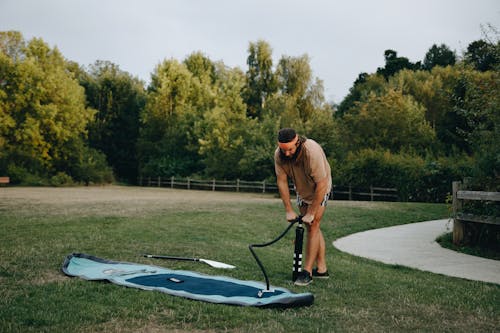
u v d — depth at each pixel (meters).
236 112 40.72
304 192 5.16
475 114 9.16
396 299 4.36
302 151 4.86
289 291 4.39
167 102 44.66
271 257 6.52
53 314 3.56
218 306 3.87
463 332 3.46
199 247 7.16
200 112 42.72
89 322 3.42
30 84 35.66
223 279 4.86
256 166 33.22
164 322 3.48
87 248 6.71
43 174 36.59
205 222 10.57
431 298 4.43
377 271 5.85
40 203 15.09
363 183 23.94
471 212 8.41
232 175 35.28
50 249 6.54
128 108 49.97
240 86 41.88
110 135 48.84
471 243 8.55
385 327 3.54
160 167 41.22
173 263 5.86
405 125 33.16
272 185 30.61
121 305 3.85
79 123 39.03
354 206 15.49
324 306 4.06
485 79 9.59
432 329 3.52
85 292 4.24
